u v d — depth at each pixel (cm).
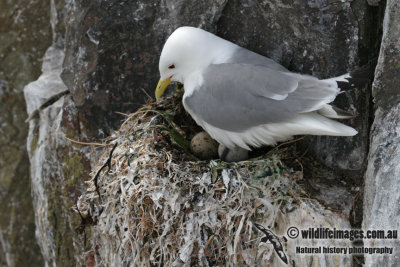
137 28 499
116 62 511
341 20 420
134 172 433
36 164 605
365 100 425
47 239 594
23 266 735
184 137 489
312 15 429
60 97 600
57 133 571
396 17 382
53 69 654
